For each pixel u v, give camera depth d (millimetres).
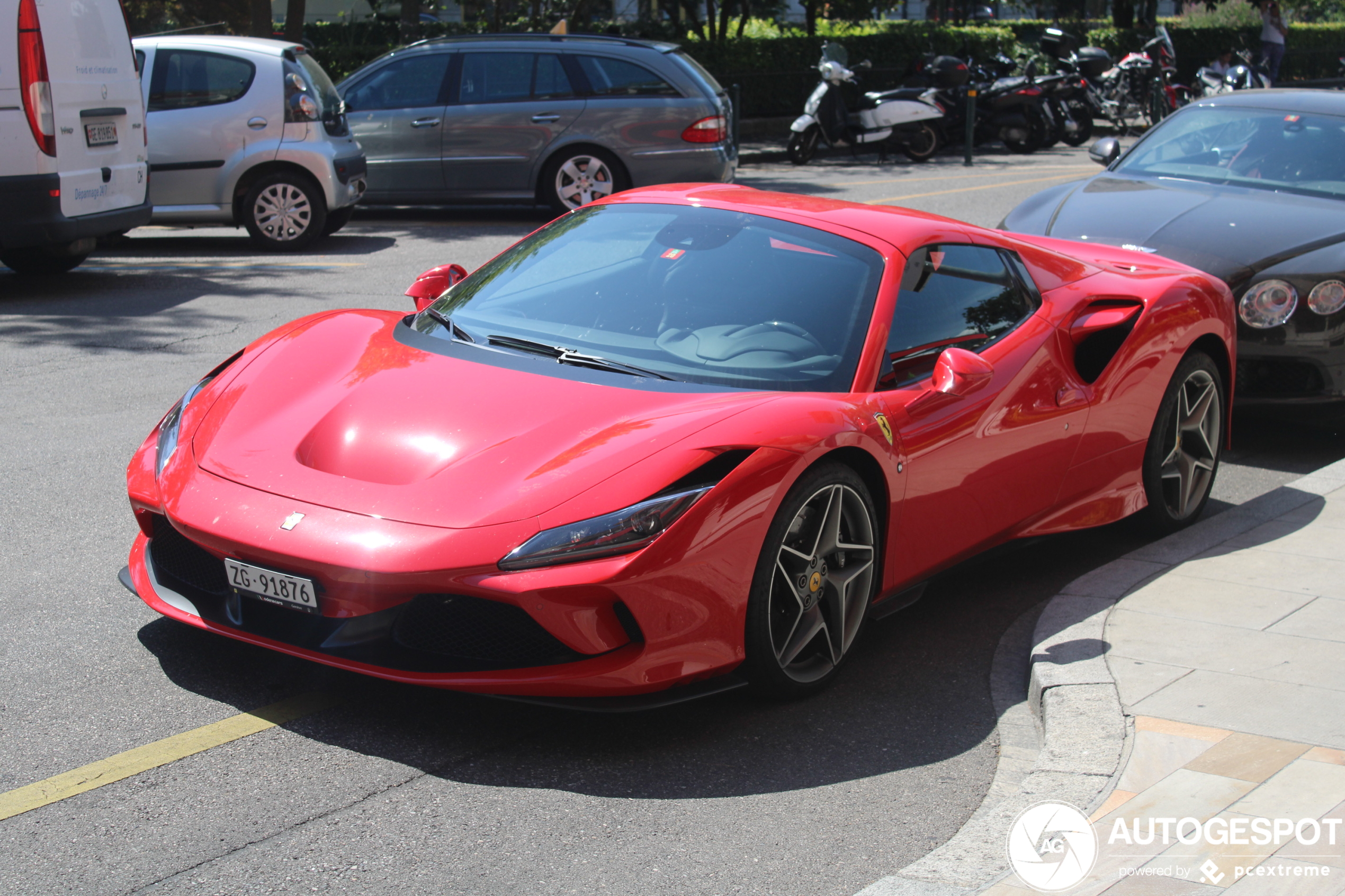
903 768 3014
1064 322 4246
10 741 2926
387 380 3416
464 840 2609
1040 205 6867
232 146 9992
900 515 3514
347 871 2480
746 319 3615
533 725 3119
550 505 2883
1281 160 6844
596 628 2859
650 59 11586
